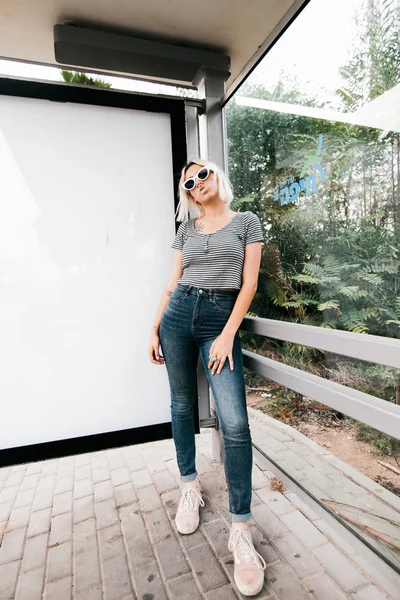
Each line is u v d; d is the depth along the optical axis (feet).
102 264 6.31
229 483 4.48
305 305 7.29
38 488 6.66
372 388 6.33
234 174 8.90
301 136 7.07
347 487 5.79
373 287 5.92
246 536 4.35
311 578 4.26
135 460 7.47
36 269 6.03
